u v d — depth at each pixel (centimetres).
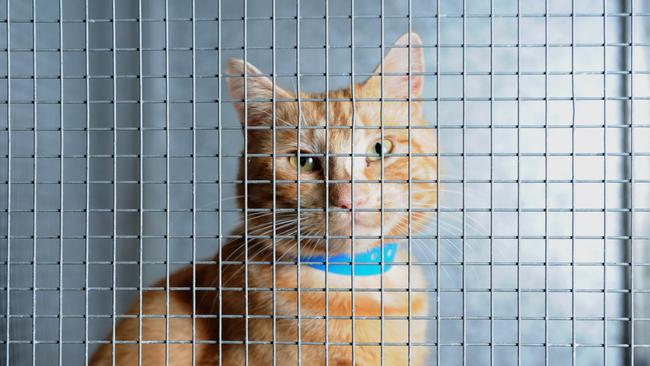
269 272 148
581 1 293
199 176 298
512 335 285
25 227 173
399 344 94
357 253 150
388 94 162
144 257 273
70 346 197
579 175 294
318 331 144
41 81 187
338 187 149
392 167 157
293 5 304
